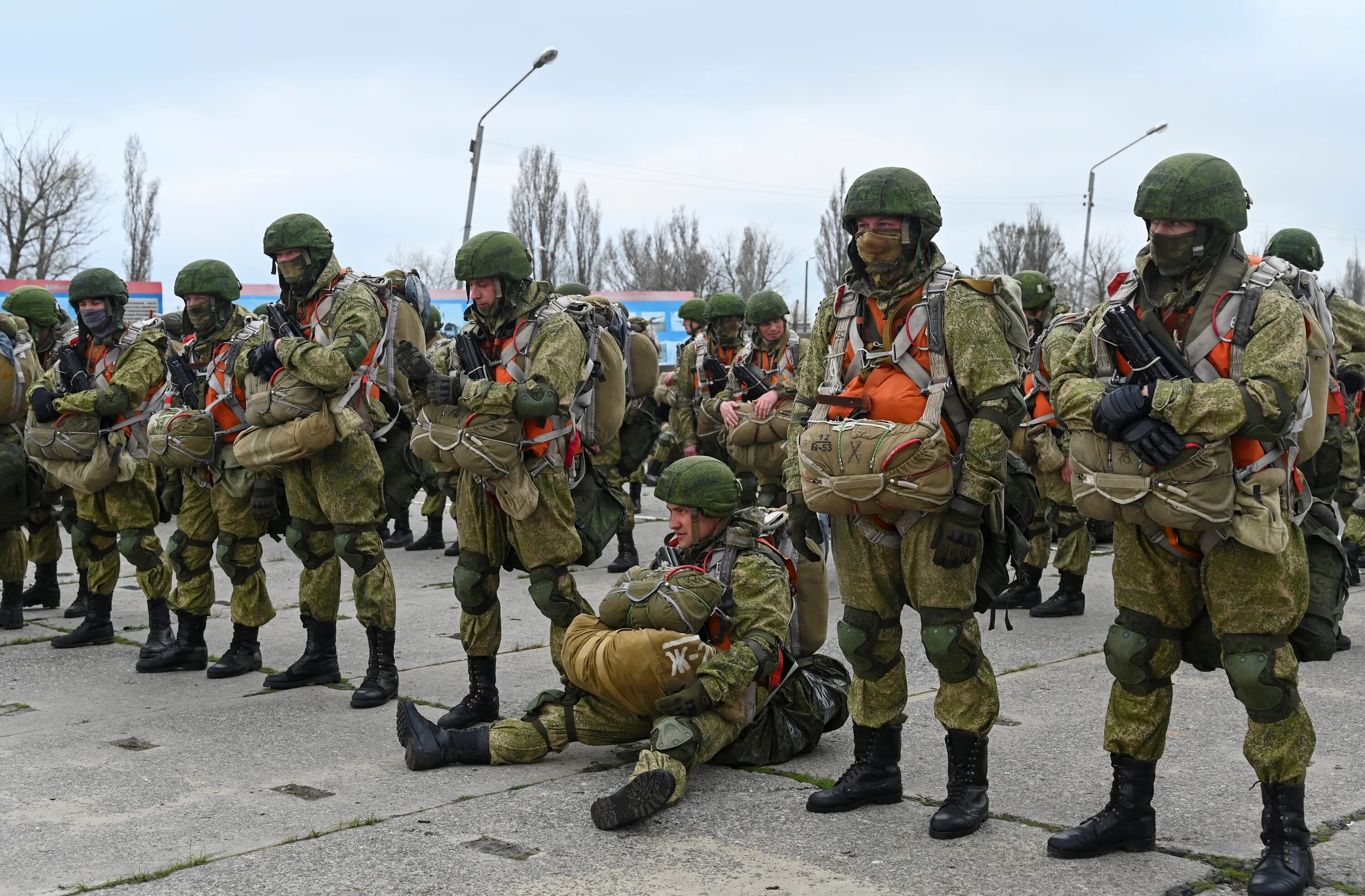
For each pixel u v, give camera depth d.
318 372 5.93
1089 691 6.14
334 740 5.56
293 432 6.00
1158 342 3.62
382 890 3.83
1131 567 3.88
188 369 7.26
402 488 6.54
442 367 9.37
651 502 14.84
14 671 7.09
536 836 4.26
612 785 4.79
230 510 6.77
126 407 7.24
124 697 6.50
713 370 10.50
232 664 6.90
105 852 4.23
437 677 6.75
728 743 4.85
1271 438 3.47
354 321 6.08
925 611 4.15
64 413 7.23
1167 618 3.88
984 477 3.95
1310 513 4.03
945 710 4.25
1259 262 3.72
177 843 4.30
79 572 8.48
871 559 4.27
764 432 9.19
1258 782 4.08
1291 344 3.49
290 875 3.96
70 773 5.16
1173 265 3.63
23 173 42.31
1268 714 3.68
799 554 5.00
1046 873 3.85
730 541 4.80
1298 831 3.70
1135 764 3.99
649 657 4.62
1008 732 5.44
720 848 4.12
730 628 4.75
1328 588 3.88
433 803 4.64
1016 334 4.11
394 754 5.32
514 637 7.69
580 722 5.03
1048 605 8.05
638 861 4.02
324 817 4.52
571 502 5.60
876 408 4.11
